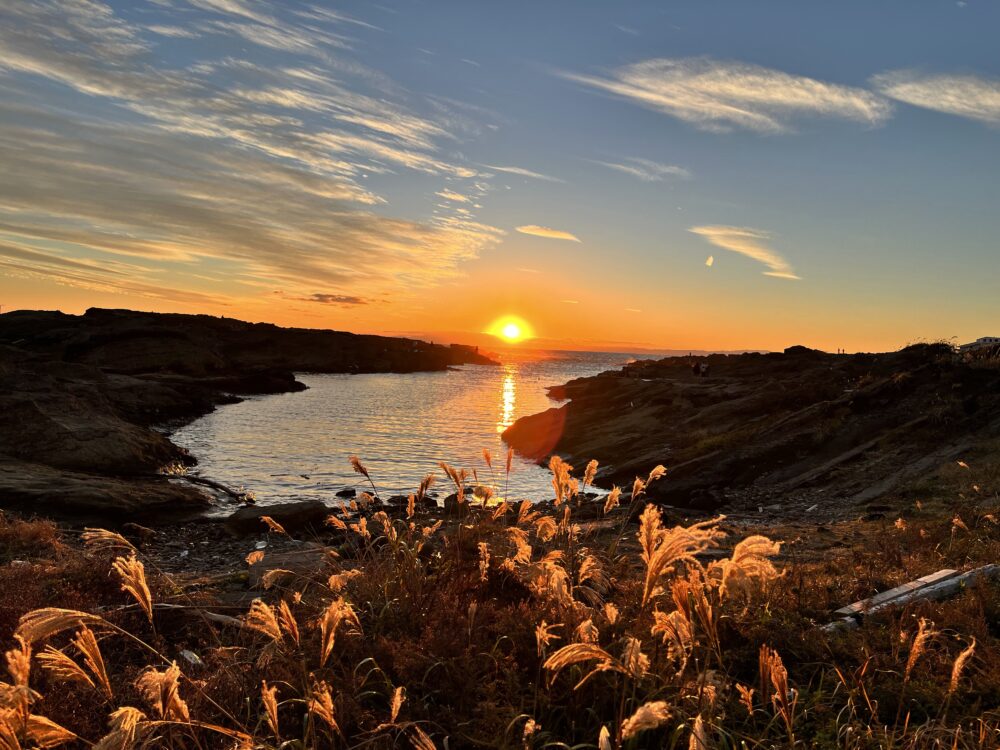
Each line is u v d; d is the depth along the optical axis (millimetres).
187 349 105812
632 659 2955
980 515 12328
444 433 47312
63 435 28266
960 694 4348
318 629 4711
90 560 7574
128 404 51375
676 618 3381
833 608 6496
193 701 4012
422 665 4270
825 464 23812
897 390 27562
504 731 3562
